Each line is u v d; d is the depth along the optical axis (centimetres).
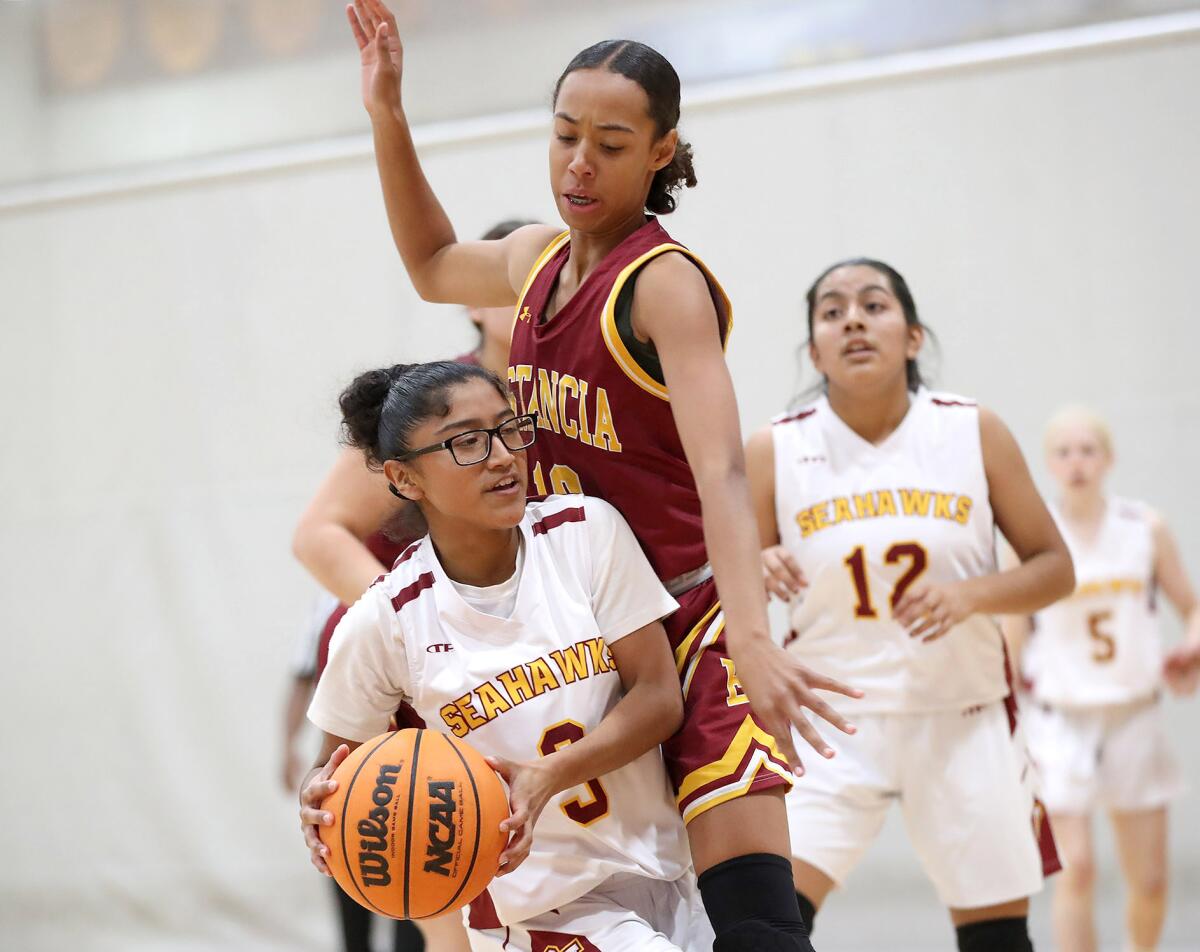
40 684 1048
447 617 370
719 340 367
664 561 386
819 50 969
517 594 372
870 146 963
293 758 825
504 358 531
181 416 1052
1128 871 812
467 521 367
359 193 1038
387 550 498
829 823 564
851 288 579
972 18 948
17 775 1044
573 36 997
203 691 1030
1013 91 945
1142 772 807
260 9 1047
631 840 374
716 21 982
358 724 380
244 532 1038
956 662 564
